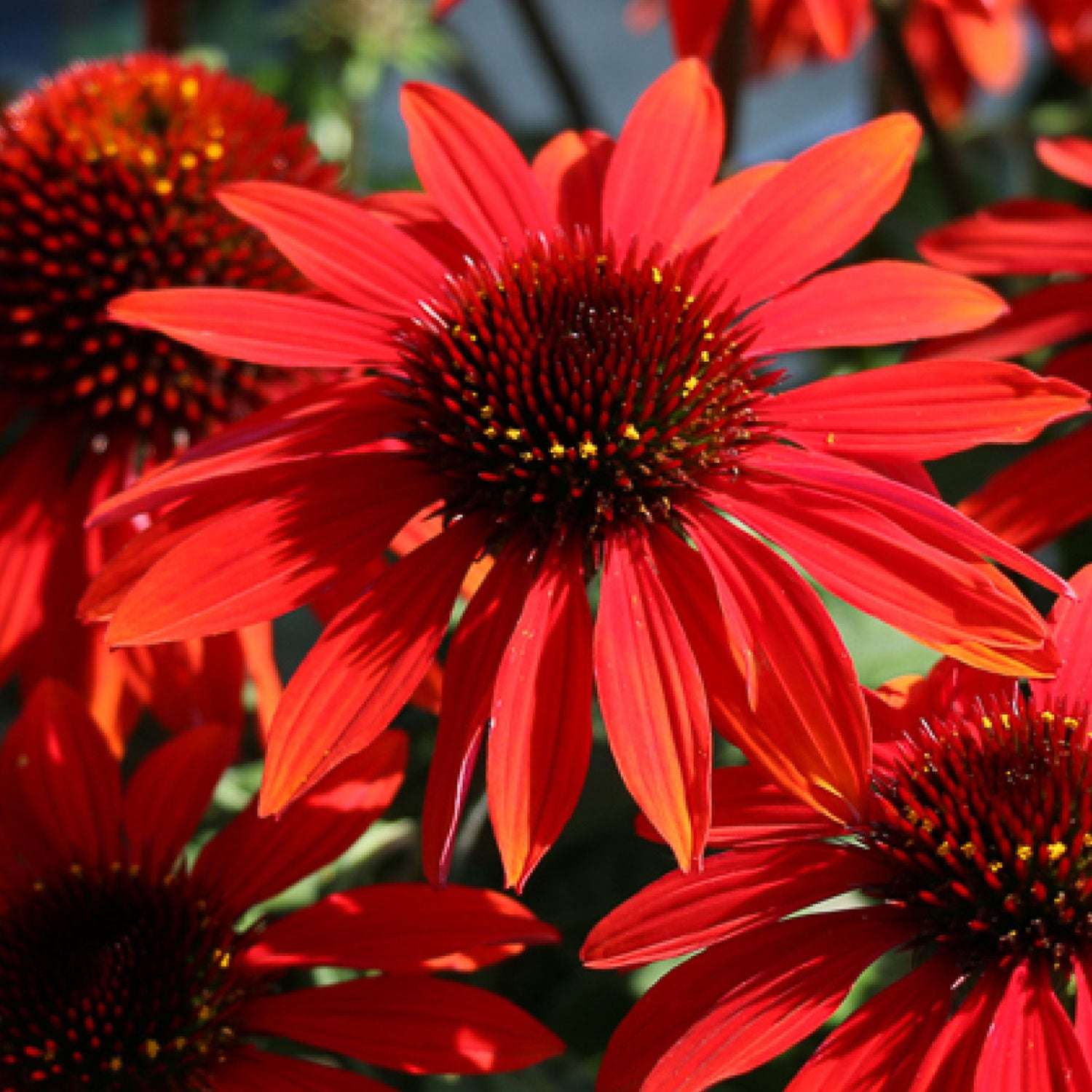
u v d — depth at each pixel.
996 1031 0.48
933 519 0.50
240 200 0.52
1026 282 0.63
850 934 0.49
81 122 0.56
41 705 0.54
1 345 0.56
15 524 0.56
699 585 0.50
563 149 0.54
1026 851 0.49
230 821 0.56
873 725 0.50
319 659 0.49
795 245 0.52
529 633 0.49
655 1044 0.49
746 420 0.51
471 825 0.54
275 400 0.56
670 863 0.56
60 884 0.53
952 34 0.66
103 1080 0.51
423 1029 0.51
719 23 0.57
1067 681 0.50
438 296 0.52
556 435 0.50
